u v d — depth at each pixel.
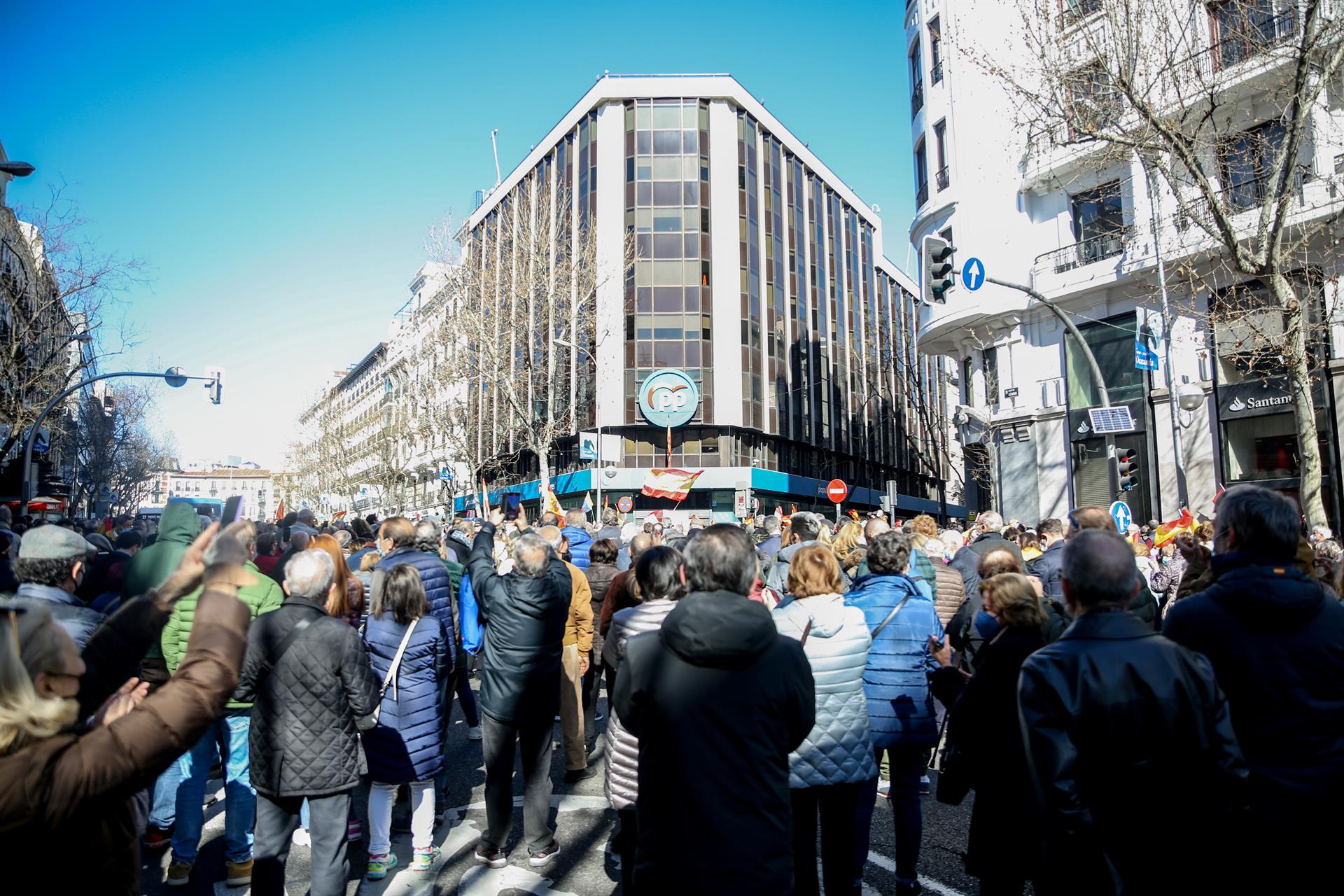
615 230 42.09
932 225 26.47
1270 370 17.77
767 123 46.31
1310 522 10.40
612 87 42.75
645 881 2.60
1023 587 3.69
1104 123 12.62
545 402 39.34
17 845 1.58
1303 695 2.72
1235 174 17.84
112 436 48.84
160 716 1.73
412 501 63.88
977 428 25.88
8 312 20.38
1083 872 2.54
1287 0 12.87
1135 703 2.51
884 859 5.01
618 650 4.12
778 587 7.84
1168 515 20.25
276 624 4.02
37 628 1.80
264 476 141.50
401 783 4.79
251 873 4.12
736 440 41.22
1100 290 21.69
